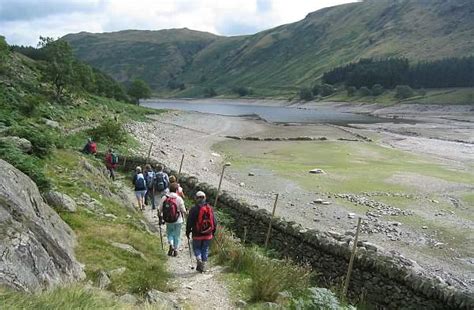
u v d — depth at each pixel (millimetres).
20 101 39250
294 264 12625
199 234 10867
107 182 19203
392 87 179250
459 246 19250
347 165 40281
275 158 45000
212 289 9742
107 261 9688
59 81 57594
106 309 6625
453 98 144750
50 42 59906
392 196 28203
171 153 42156
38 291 6504
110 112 66875
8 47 68312
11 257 6746
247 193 27750
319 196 27875
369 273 11180
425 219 23172
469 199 27609
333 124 93938
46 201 12172
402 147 55094
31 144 17141
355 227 21344
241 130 75938
